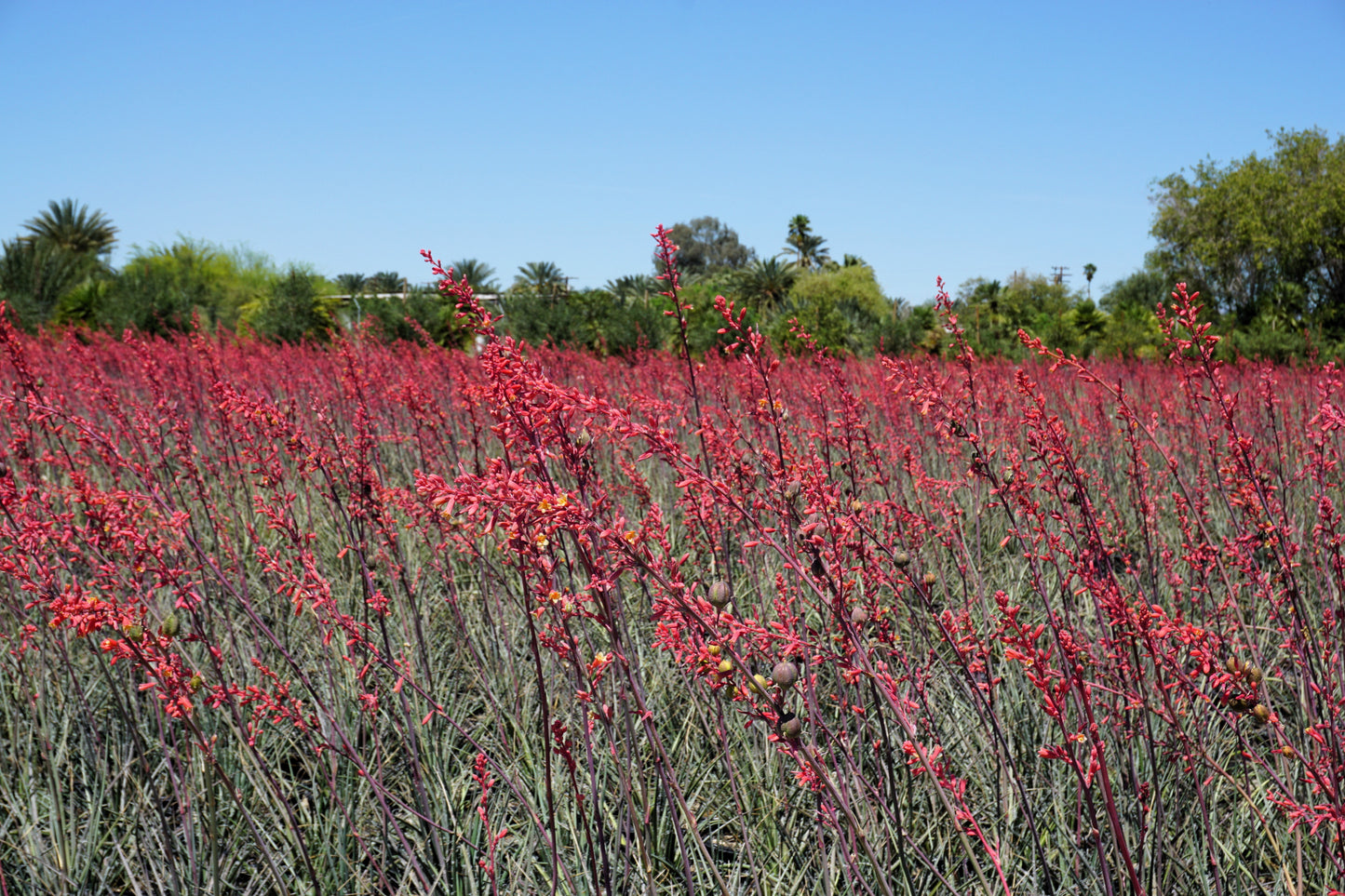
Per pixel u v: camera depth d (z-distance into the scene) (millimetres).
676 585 1810
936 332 22266
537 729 3555
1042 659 1859
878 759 2682
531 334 22094
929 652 3299
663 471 6594
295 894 2838
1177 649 2641
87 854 3006
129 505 2854
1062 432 2500
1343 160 37625
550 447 1995
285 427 3330
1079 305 42125
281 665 4004
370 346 11367
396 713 3553
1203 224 40281
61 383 8797
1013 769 2451
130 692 3412
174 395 7398
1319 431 2949
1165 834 2715
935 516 4590
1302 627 2707
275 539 4973
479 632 4480
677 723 3684
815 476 2160
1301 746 2949
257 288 51562
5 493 2703
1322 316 35750
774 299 54594
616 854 2535
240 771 3416
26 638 3514
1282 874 2658
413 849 3107
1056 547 2557
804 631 2566
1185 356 2713
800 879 2734
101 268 34906
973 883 2705
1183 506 4316
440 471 5398
